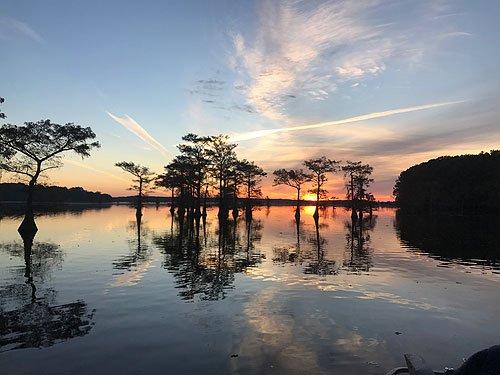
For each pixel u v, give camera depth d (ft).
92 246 86.99
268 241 103.71
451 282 50.62
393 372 21.59
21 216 231.91
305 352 26.22
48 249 81.15
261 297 41.50
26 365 23.90
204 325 31.91
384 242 104.06
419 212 384.06
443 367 24.16
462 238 116.98
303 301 39.99
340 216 331.16
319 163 255.50
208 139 211.20
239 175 234.58
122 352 26.05
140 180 277.64
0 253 74.79
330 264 65.10
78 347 26.86
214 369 23.44
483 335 30.17
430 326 32.19
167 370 23.27
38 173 136.05
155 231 131.75
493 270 60.34
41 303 38.47
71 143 141.18
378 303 39.47
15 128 133.69
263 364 24.26
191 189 228.43
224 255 74.90
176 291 44.06
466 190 332.80
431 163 410.11
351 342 28.27
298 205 212.02
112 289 44.80
